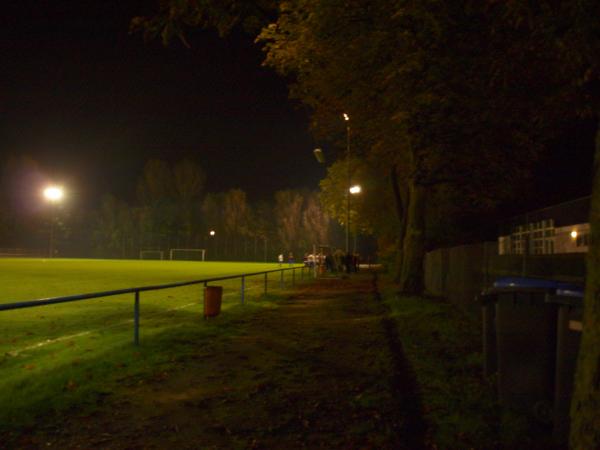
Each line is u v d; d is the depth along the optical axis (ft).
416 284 65.57
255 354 30.30
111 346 32.53
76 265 176.76
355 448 16.51
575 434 11.77
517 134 42.47
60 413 19.62
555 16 21.29
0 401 20.68
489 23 28.14
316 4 35.06
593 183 12.14
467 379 23.91
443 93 31.94
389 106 42.86
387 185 118.42
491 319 23.06
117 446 16.71
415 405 20.45
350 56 41.45
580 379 11.80
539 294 18.84
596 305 11.60
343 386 23.30
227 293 75.77
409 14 28.27
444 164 48.65
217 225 345.72
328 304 59.31
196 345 33.12
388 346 32.65
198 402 21.13
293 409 20.20
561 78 30.58
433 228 97.40
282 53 43.65
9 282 94.17
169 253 340.39
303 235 335.88
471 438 17.02
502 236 58.70
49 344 34.42
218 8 25.90
